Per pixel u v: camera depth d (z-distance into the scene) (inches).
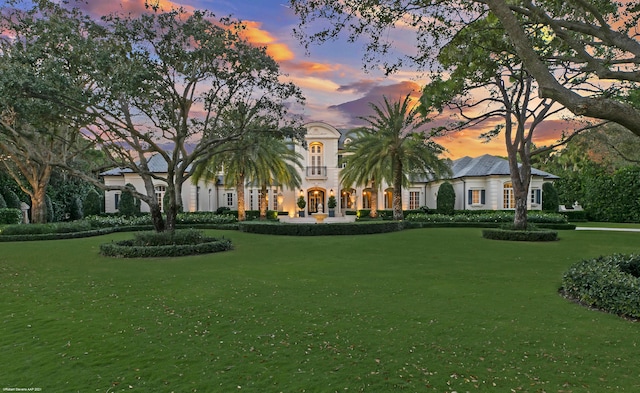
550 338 187.0
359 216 1350.9
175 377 148.9
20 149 708.7
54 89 426.6
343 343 182.4
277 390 137.9
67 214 1307.8
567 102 189.3
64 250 534.6
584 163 1152.8
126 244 540.1
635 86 432.1
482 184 1154.0
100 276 354.6
